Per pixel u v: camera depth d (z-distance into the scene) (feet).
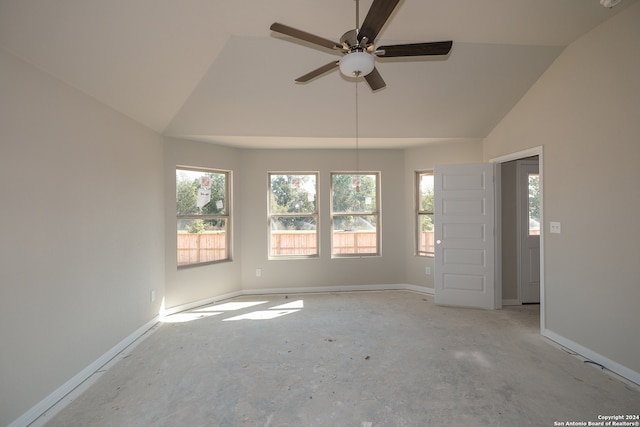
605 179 8.05
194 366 8.48
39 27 6.03
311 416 6.38
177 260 13.12
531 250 13.85
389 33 8.67
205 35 8.25
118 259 9.41
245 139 13.61
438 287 13.73
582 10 7.57
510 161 13.60
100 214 8.61
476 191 13.17
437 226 13.69
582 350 8.83
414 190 15.89
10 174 6.04
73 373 7.49
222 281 14.73
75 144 7.70
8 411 5.90
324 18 7.74
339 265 16.07
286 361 8.71
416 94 11.31
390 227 16.19
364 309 13.23
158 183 11.96
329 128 12.93
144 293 10.87
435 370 8.14
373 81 7.33
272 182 16.05
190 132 12.46
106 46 7.24
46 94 6.86
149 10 6.87
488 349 9.36
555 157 9.78
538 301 13.85
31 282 6.44
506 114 12.21
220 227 14.98
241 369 8.29
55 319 7.02
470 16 7.89
